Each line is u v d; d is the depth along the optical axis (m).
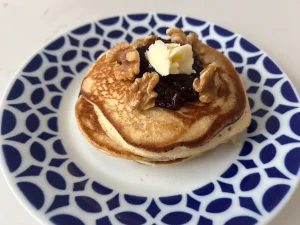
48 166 0.16
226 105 0.17
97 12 0.25
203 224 0.15
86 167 0.17
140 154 0.16
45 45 0.20
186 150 0.16
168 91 0.16
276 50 0.23
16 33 0.23
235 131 0.17
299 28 0.24
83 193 0.16
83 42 0.21
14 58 0.22
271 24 0.24
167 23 0.22
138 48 0.18
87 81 0.18
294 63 0.22
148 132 0.16
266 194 0.16
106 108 0.16
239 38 0.22
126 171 0.17
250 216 0.15
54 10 0.25
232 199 0.16
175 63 0.16
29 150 0.17
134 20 0.22
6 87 0.19
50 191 0.15
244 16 0.25
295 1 0.26
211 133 0.16
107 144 0.17
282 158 0.17
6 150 0.16
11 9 0.24
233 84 0.18
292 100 0.19
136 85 0.16
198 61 0.18
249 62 0.21
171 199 0.16
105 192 0.16
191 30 0.22
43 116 0.18
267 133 0.18
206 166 0.17
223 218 0.15
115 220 0.15
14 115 0.18
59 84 0.20
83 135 0.17
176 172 0.17
